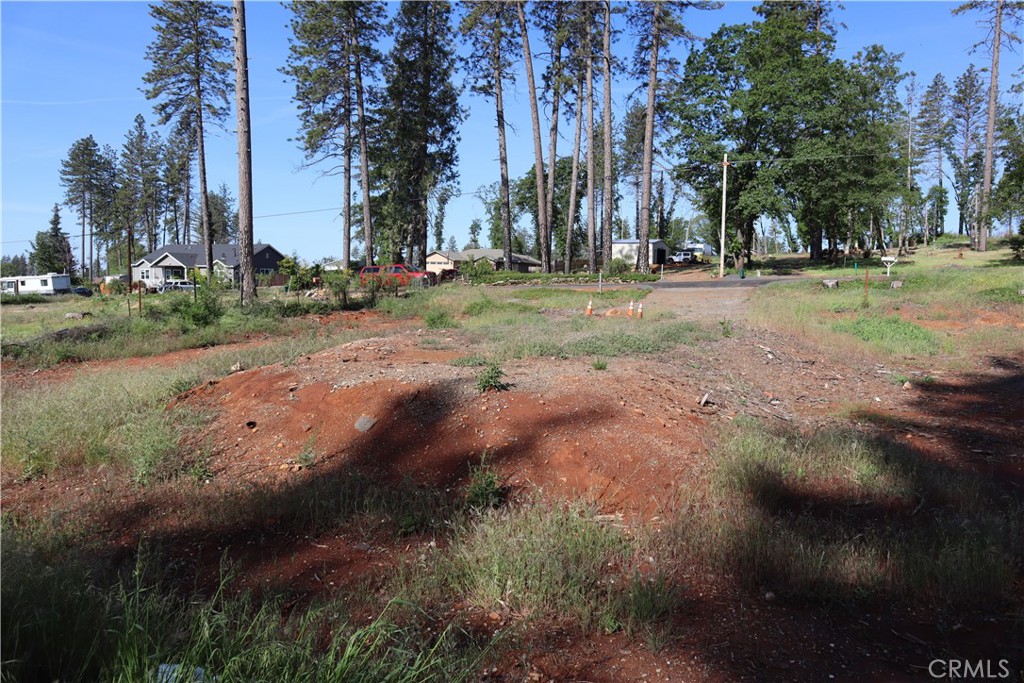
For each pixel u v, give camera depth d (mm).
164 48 41594
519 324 16188
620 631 3574
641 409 6883
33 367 12695
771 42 42188
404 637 3328
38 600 3330
